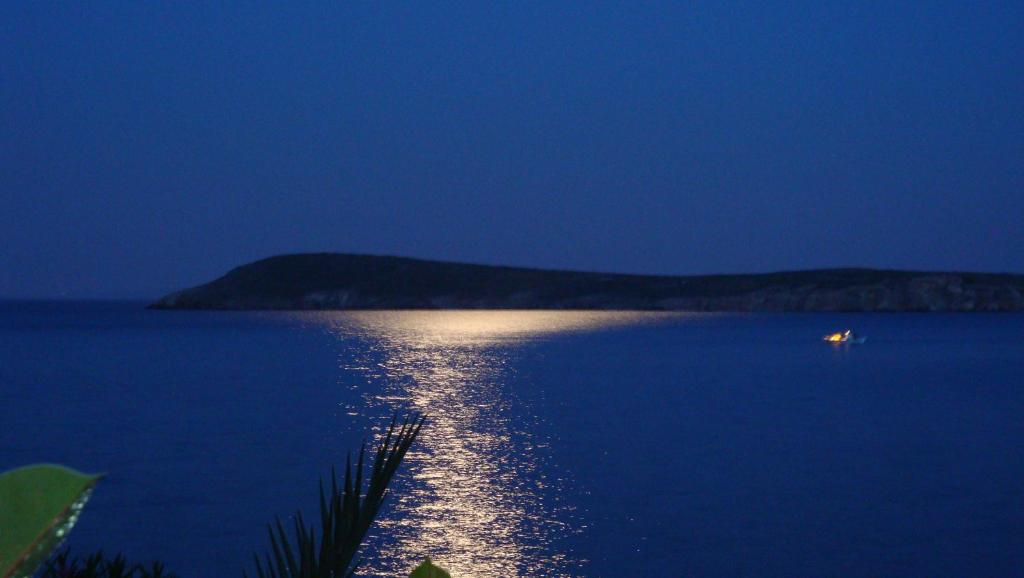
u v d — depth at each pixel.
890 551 20.28
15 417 44.47
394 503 24.31
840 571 18.88
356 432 38.72
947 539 21.25
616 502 24.77
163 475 29.20
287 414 45.12
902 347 104.38
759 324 169.38
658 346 104.50
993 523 22.72
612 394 54.62
